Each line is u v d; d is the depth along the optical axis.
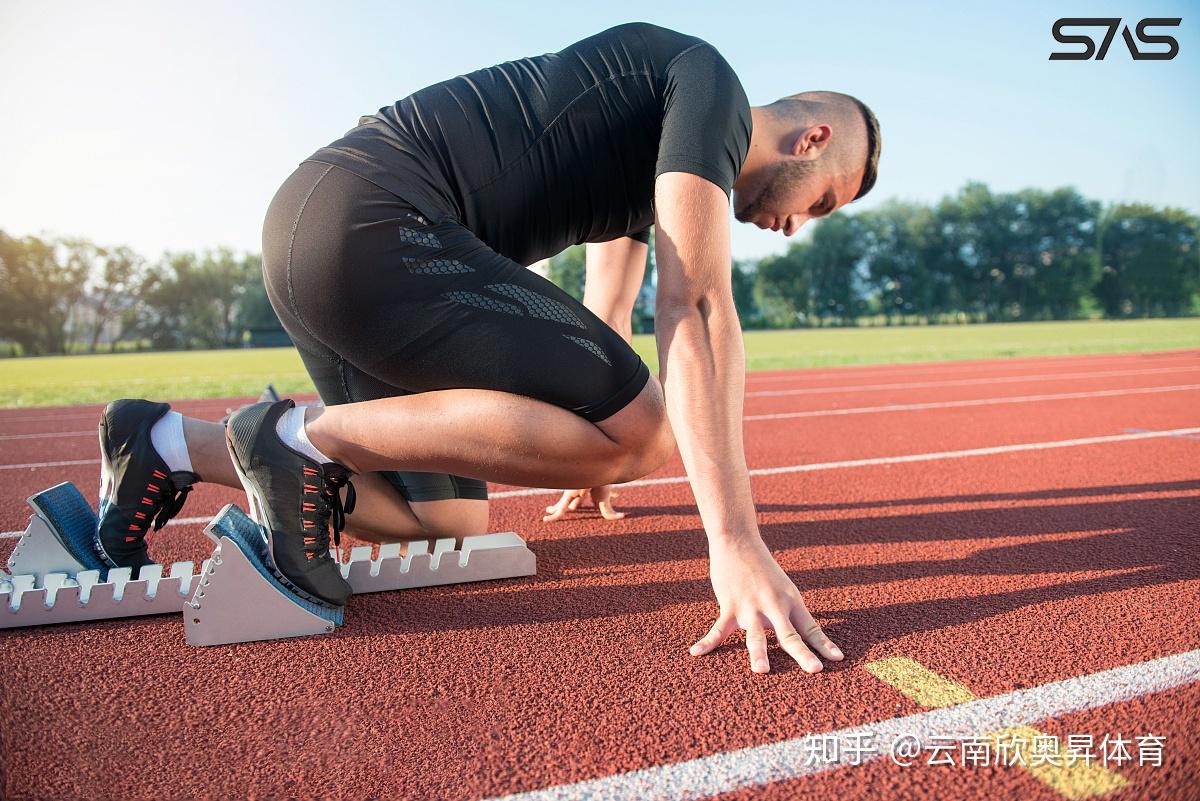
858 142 1.82
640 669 1.47
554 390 1.54
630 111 1.62
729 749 1.18
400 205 1.49
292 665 1.50
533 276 1.59
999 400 6.98
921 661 1.49
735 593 1.45
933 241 50.12
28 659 1.53
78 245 43.66
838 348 18.25
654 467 1.77
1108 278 50.19
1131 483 3.17
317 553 1.66
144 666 1.50
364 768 1.14
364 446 1.60
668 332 1.43
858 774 1.12
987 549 2.24
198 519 2.81
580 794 1.07
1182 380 8.98
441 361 1.54
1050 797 1.06
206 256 46.22
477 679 1.44
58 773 1.13
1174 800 1.04
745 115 1.56
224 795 1.08
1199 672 1.43
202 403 9.14
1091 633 1.61
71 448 5.33
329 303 1.51
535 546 2.32
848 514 2.71
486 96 1.63
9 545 2.50
